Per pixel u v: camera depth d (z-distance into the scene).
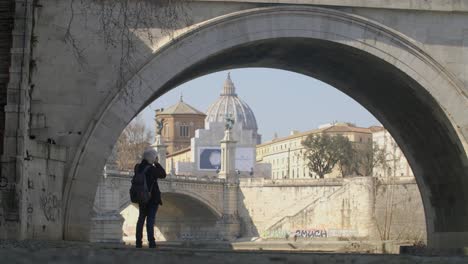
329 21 38.25
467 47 39.09
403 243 75.62
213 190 155.00
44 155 34.28
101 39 36.56
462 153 39.62
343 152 186.12
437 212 45.75
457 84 39.03
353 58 40.38
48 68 36.34
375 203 115.00
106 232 118.56
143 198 29.33
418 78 38.91
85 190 35.91
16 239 31.22
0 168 32.34
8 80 34.59
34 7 36.12
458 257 25.80
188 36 37.09
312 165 187.75
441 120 40.00
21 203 32.12
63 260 20.41
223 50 37.53
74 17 36.56
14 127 32.78
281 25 37.88
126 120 36.50
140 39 36.75
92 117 36.34
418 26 38.88
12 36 34.50
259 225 154.00
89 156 36.03
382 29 38.53
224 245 121.06
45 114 36.16
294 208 149.88
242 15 37.47
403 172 159.75
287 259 23.41
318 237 130.38
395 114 45.25
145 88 36.69
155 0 36.62
